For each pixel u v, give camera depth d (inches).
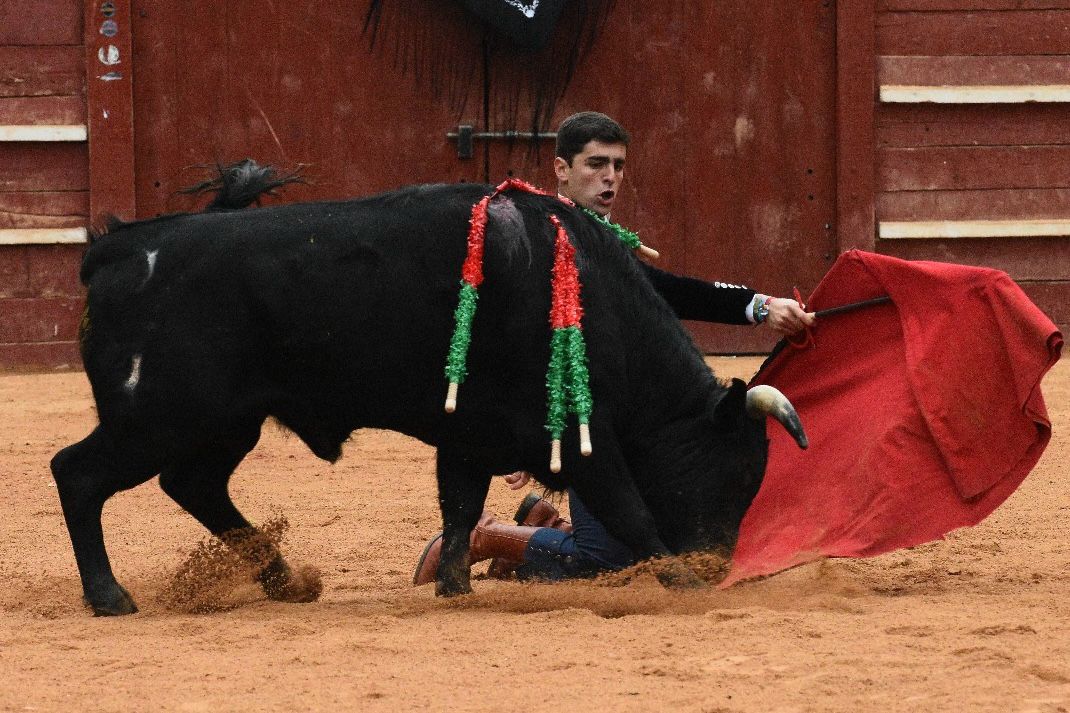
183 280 462.0
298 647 406.0
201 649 407.2
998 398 486.3
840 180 1274.6
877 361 513.0
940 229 1284.4
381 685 359.9
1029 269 1302.9
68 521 473.4
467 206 472.7
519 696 347.3
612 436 470.6
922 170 1290.6
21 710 344.8
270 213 474.6
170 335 459.5
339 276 462.9
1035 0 1280.8
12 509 709.3
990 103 1283.2
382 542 626.5
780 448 520.4
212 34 1243.2
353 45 1246.3
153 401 460.8
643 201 1270.9
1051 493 709.9
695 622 423.8
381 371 469.1
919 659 373.4
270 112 1247.5
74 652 405.4
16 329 1250.0
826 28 1273.4
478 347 468.4
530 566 514.9
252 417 472.4
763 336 1284.4
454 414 475.5
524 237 468.1
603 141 513.0
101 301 467.2
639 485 488.1
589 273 471.2
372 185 1253.1
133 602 478.3
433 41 1249.4
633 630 414.6
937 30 1279.5
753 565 494.3
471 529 498.3
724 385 493.4
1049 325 473.4
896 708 332.2
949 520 483.5
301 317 461.4
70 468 473.4
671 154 1269.7
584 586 474.6
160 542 629.3
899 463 490.3
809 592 474.0
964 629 405.7
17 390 1127.0
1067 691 342.6
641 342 479.8
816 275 1286.9
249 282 460.8
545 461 471.8
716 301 526.0
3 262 1247.5
